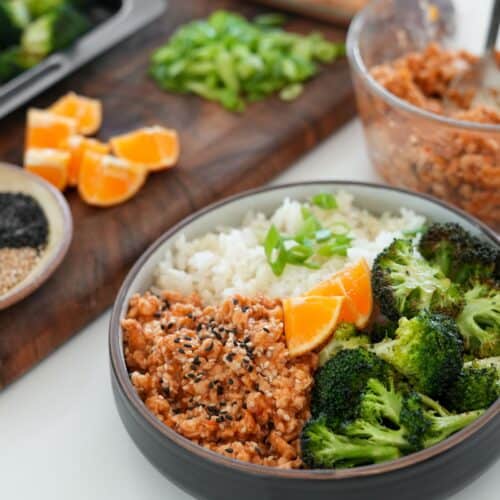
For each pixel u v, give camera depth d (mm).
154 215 864
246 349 702
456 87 900
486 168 808
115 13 1055
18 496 724
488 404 684
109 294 823
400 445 663
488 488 712
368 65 911
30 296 808
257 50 985
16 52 997
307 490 651
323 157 926
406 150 839
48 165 879
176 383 706
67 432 752
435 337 683
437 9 947
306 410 702
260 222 800
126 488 723
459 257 744
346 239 771
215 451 685
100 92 978
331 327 711
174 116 946
